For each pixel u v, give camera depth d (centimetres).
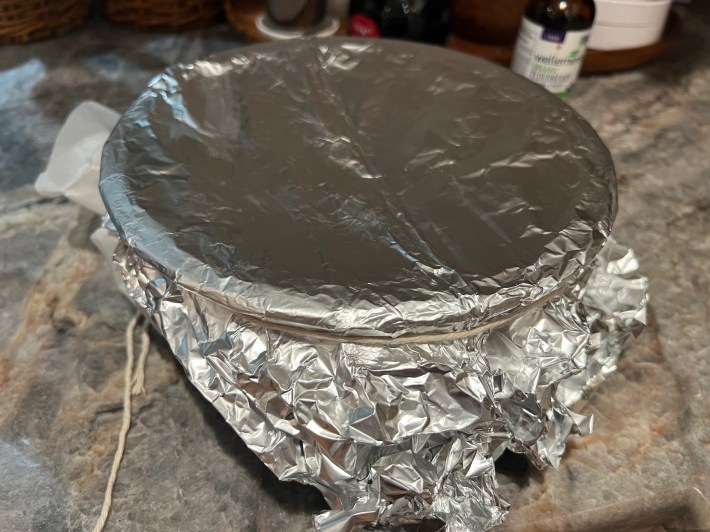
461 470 49
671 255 76
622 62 103
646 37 101
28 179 80
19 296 67
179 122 59
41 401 59
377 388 46
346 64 68
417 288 45
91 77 97
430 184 54
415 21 95
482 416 46
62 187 68
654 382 63
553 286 47
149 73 99
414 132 60
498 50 103
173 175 53
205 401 60
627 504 54
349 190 53
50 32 104
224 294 44
